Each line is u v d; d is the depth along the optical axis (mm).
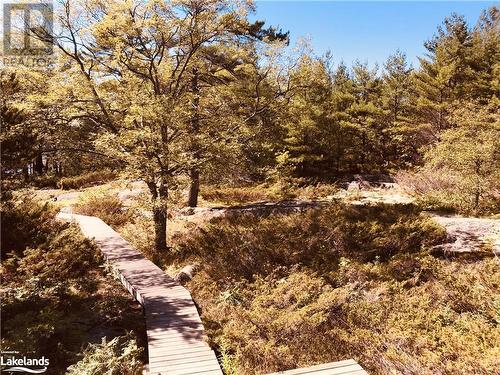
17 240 11273
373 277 10453
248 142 15805
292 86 15969
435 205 16766
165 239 14914
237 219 17016
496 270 9711
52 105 13359
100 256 12984
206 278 11320
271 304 8766
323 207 16703
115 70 14062
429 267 10336
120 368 6539
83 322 8766
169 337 7586
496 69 26172
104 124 14359
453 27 29906
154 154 13117
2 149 10523
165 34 13039
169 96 13039
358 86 34438
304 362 6453
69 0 12703
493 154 15680
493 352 5969
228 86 16922
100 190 15617
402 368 5828
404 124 29844
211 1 13102
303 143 25594
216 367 6500
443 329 7176
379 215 14891
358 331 7211
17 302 8297
